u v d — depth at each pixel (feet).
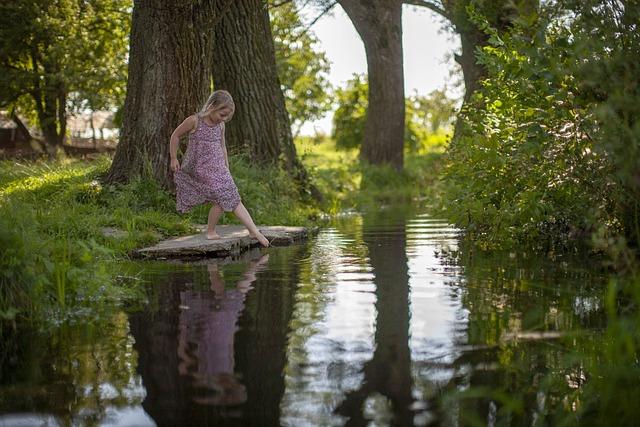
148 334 14.10
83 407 10.25
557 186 23.26
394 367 11.82
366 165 86.17
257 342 13.41
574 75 16.87
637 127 13.65
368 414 9.90
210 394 10.68
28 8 85.10
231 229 32.40
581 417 9.78
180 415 9.91
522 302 16.44
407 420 9.68
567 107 18.89
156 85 34.83
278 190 43.80
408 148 120.47
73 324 15.10
